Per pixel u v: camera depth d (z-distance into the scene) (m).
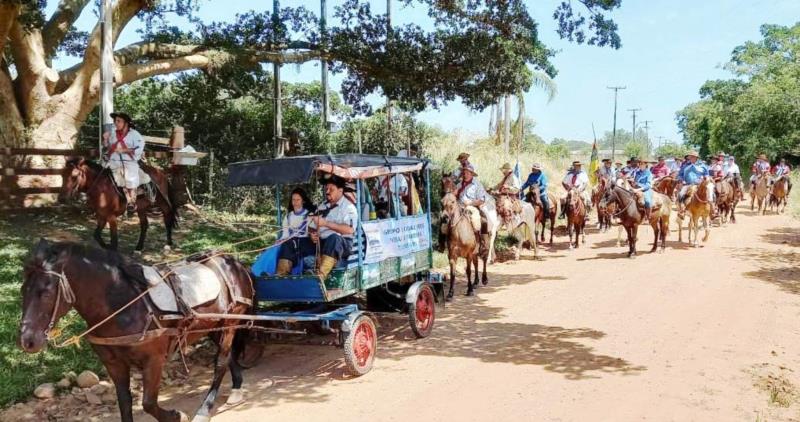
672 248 19.92
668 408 7.27
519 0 18.17
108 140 13.60
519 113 37.38
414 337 10.31
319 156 8.34
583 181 21.19
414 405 7.41
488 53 17.86
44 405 7.39
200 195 21.98
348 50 18.58
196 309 6.67
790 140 43.31
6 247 12.98
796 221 26.89
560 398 7.58
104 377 8.32
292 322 8.56
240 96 26.00
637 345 9.73
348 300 9.96
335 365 8.98
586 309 12.11
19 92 18.25
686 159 21.80
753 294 13.23
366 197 9.74
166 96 26.56
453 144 29.31
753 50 51.16
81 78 18.41
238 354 7.68
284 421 6.99
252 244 15.62
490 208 16.30
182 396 7.84
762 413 7.14
